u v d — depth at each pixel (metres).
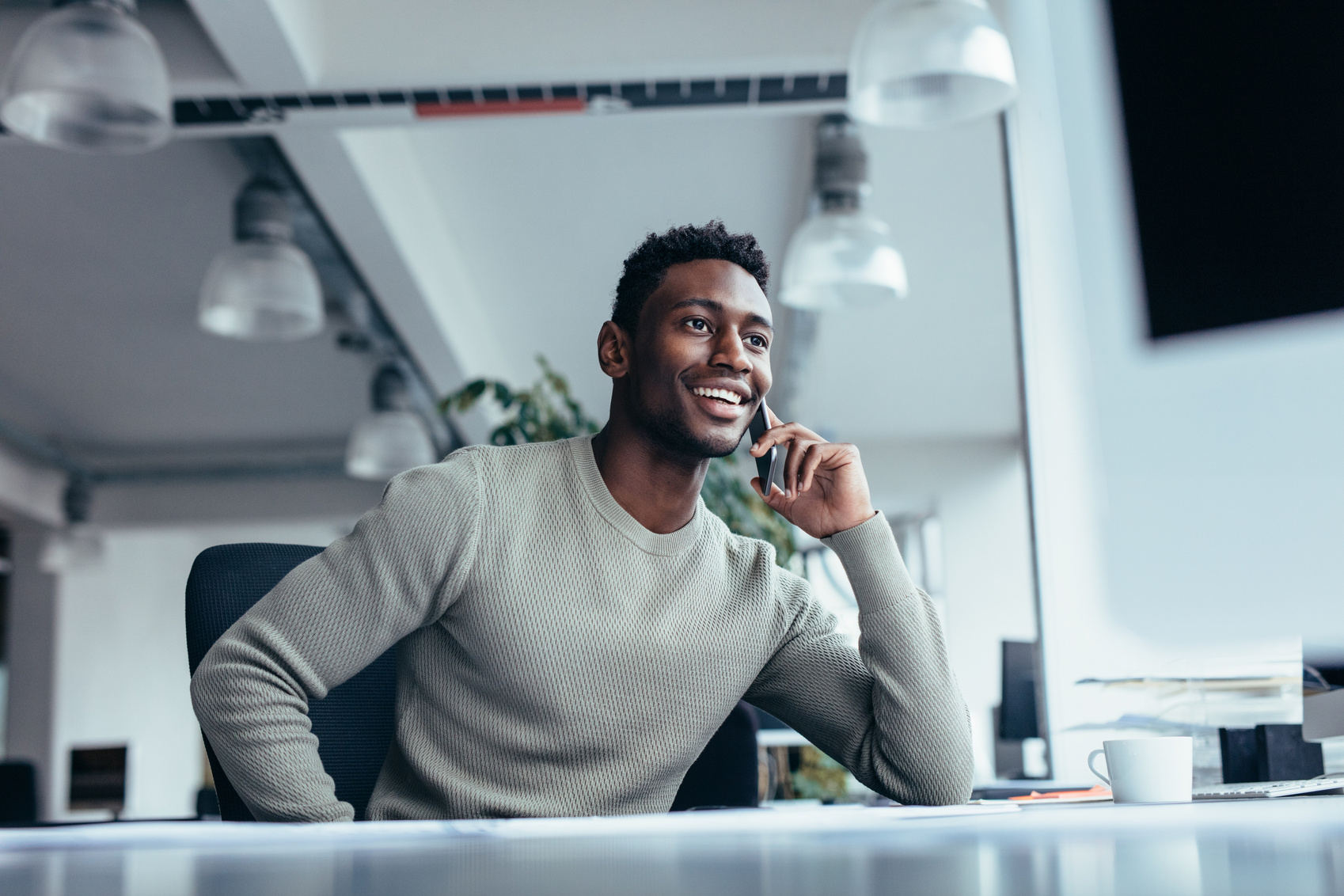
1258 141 0.77
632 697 1.18
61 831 0.71
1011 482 8.02
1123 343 2.41
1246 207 0.77
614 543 1.21
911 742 1.22
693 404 1.22
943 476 8.04
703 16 3.01
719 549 1.30
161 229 4.88
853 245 3.46
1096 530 2.59
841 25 2.98
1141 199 0.83
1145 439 2.53
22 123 2.58
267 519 8.62
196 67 3.02
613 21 3.01
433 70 3.01
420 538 1.14
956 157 4.32
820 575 4.86
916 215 4.77
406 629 1.15
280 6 2.77
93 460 8.40
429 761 1.18
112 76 2.45
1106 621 2.56
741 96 3.16
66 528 8.34
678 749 1.21
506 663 1.16
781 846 0.52
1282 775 1.54
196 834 0.67
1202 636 2.47
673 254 1.26
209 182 4.46
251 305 3.76
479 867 0.44
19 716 8.77
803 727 1.36
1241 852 0.44
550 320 5.80
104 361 6.49
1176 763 1.13
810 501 1.32
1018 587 7.90
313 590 1.13
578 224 4.83
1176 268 0.82
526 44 3.01
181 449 8.23
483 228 4.89
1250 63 0.77
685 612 1.22
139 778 10.22
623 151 4.27
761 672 1.34
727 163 4.34
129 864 0.46
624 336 1.28
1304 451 2.38
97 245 5.04
